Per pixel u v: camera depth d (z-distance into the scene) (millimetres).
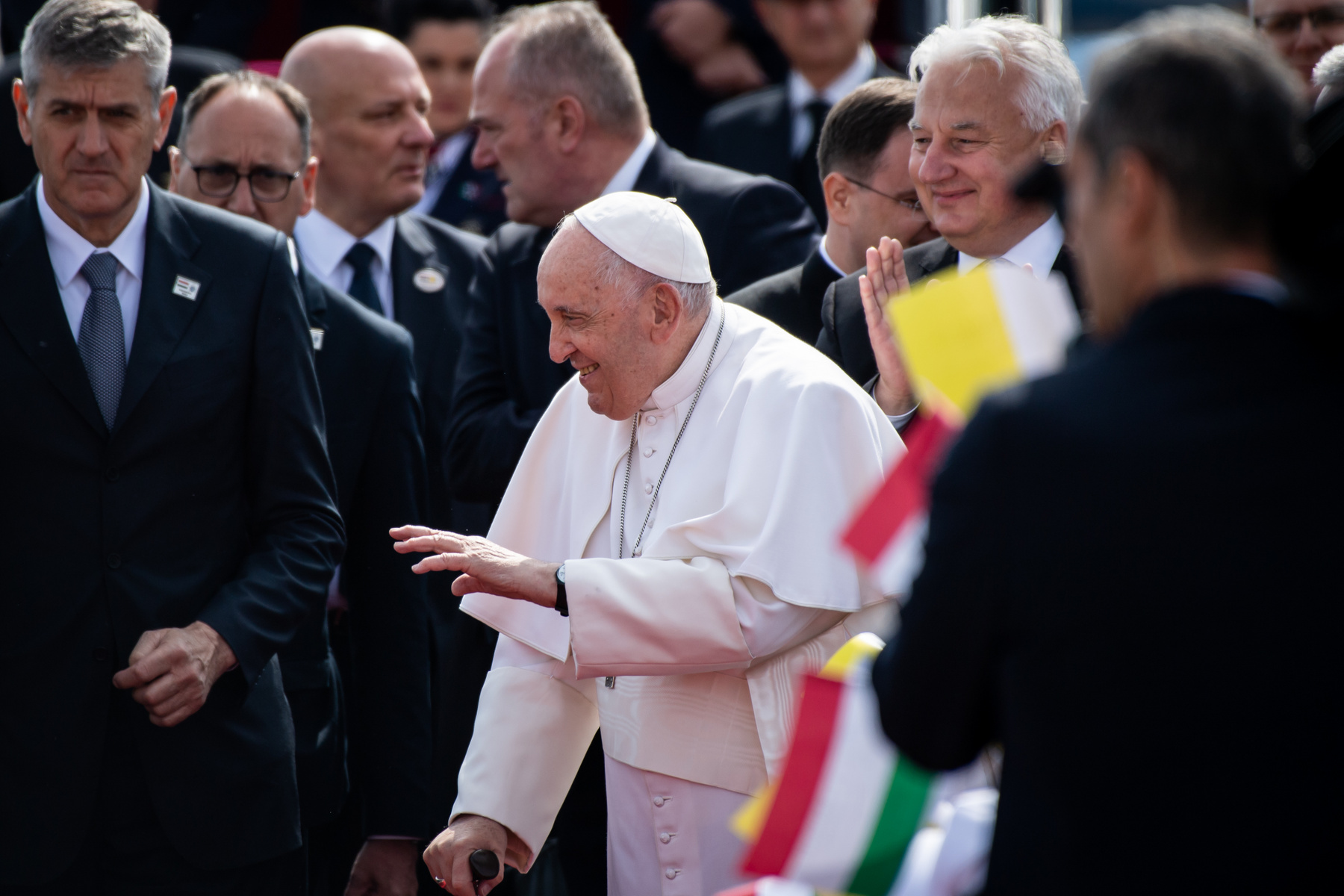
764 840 7504
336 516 12641
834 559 9969
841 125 13836
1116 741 5871
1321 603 5723
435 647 16047
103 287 11828
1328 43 16016
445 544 10219
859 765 7465
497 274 16031
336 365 14492
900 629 6500
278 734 12273
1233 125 5953
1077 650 5938
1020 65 11648
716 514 10188
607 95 15992
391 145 17734
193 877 11766
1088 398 6098
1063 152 11781
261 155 15547
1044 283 7434
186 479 11812
